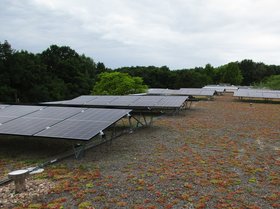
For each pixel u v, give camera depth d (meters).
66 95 54.28
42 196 6.20
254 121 16.83
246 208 5.59
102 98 21.05
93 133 8.67
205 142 11.31
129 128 14.59
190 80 68.06
